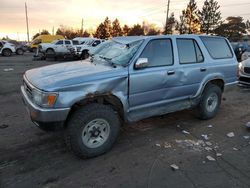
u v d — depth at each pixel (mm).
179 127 5062
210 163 3701
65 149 4039
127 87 3945
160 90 4387
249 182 3258
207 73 5129
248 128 4988
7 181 3199
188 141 4426
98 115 3670
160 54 4398
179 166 3607
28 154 3867
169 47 4547
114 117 3855
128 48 4301
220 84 5680
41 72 4020
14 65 15852
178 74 4586
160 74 4305
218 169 3547
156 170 3500
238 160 3801
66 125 3672
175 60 4578
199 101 5230
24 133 4609
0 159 3705
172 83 4527
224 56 5594
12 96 7309
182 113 5867
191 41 4957
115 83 3793
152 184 3189
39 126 3555
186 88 4801
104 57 4496
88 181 3238
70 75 3648
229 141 4465
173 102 4707
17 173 3375
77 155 3723
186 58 4797
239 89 8688
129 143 4305
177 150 4090
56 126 3469
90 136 3713
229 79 5684
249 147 4242
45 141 4301
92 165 3609
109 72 3793
